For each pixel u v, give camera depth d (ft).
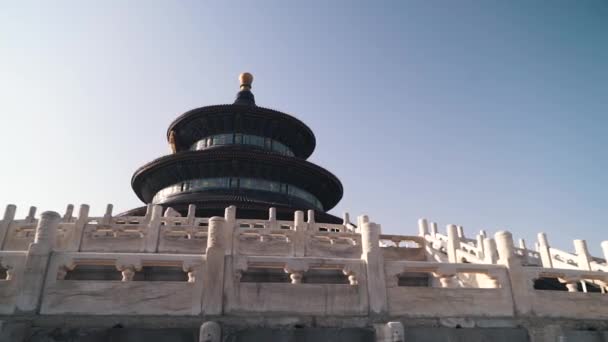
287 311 38.52
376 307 40.27
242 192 142.92
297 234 70.59
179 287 37.68
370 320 39.60
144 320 36.04
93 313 35.94
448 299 42.27
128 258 38.40
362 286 41.06
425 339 39.88
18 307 35.22
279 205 129.70
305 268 40.73
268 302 38.50
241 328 36.88
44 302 35.78
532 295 44.91
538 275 46.42
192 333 36.04
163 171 151.53
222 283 38.42
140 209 132.77
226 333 36.27
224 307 37.60
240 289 38.50
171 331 35.88
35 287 35.94
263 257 40.27
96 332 35.19
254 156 144.77
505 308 43.34
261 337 36.96
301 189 160.45
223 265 39.19
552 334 42.93
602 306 47.14
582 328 44.93
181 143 184.96
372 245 42.78
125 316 36.14
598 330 45.29
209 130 173.58
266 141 176.55
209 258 39.11
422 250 79.92
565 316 45.14
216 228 40.47
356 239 76.13
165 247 67.67
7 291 35.83
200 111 167.73
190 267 38.83
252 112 168.35
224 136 172.86
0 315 34.94
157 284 37.52
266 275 60.90
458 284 63.05
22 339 33.83
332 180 162.61
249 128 173.99
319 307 39.22
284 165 149.48
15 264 36.86
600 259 72.69
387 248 77.61
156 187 159.94
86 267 59.98
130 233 72.02
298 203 148.46
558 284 73.97
